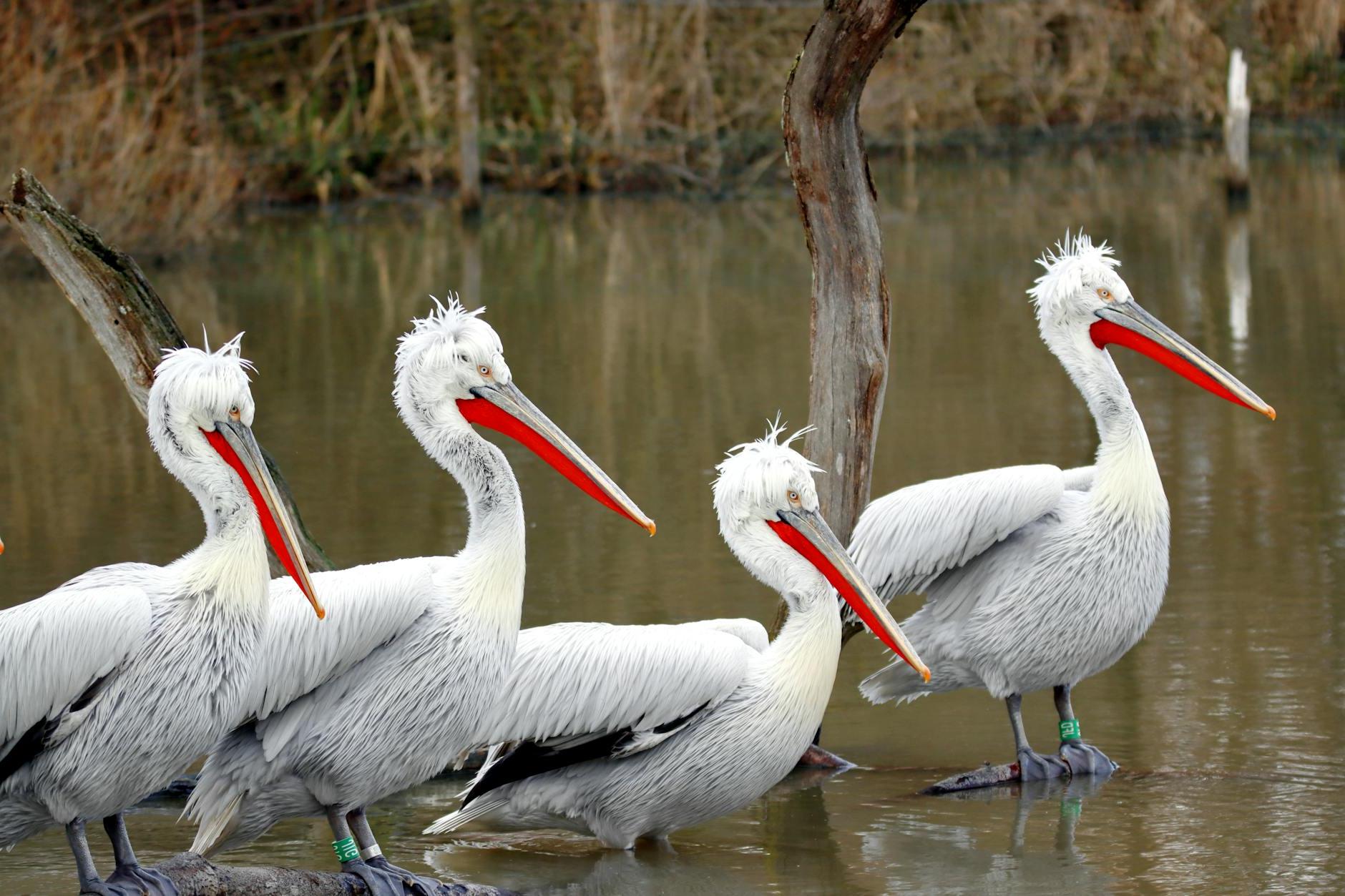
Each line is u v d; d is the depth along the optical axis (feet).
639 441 58.34
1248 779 31.37
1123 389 32.96
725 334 77.36
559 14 134.92
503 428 28.81
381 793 27.53
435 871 29.09
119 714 24.66
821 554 29.71
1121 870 27.78
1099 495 32.55
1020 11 146.10
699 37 131.44
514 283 93.40
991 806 31.12
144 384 35.17
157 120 118.52
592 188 132.36
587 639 29.09
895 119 143.54
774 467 29.78
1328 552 44.04
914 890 27.30
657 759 29.25
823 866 28.60
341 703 26.94
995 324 77.36
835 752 34.42
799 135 34.14
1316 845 28.40
